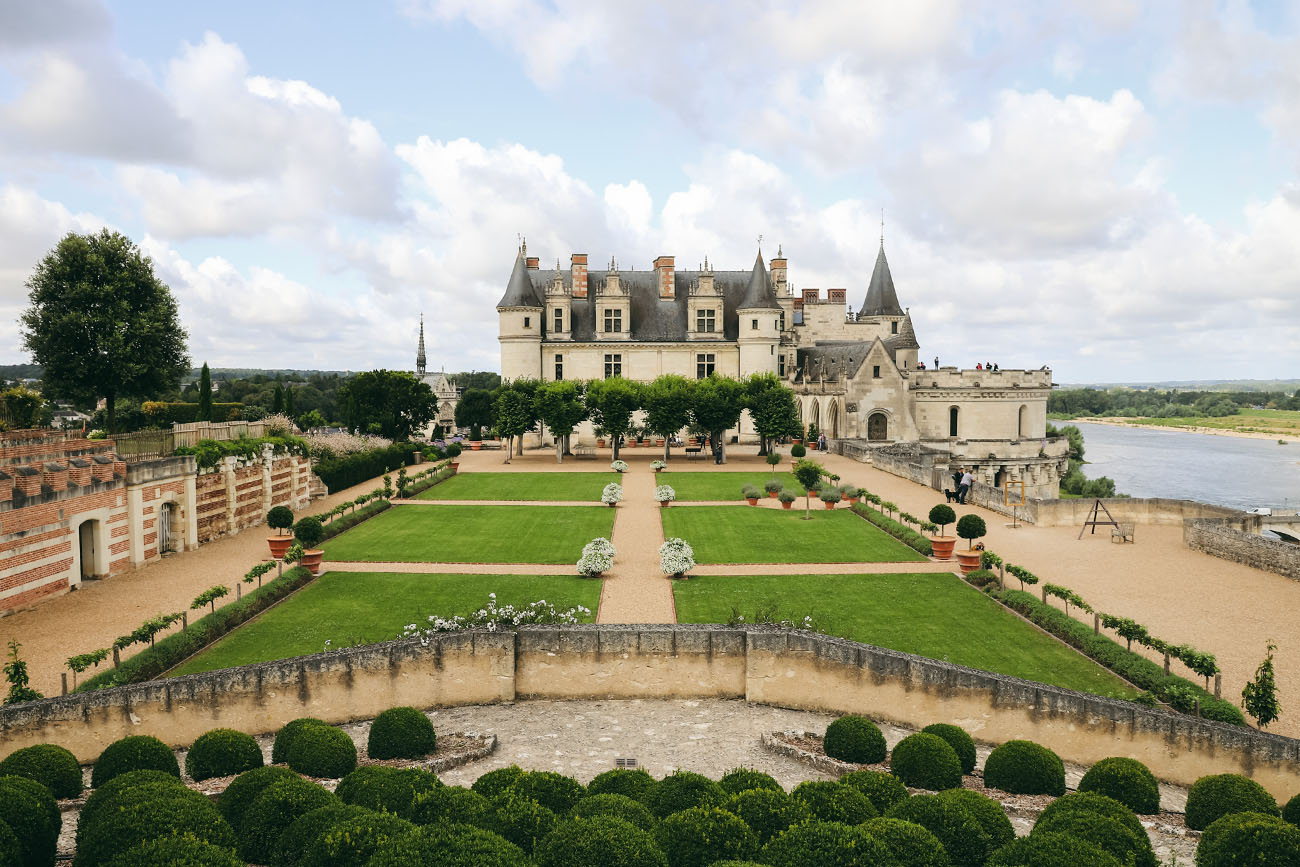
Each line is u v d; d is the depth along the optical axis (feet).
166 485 133.28
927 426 303.68
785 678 81.00
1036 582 105.09
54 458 110.52
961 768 60.75
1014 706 73.67
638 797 48.98
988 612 104.22
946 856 42.55
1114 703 70.74
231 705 73.56
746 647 82.02
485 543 143.33
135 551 125.08
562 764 66.13
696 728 75.15
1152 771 69.46
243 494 157.48
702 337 330.95
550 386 264.52
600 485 213.46
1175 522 156.46
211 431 156.66
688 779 48.62
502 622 85.61
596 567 118.62
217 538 148.46
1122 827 44.93
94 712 69.56
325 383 611.88
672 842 42.91
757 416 256.73
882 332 361.92
